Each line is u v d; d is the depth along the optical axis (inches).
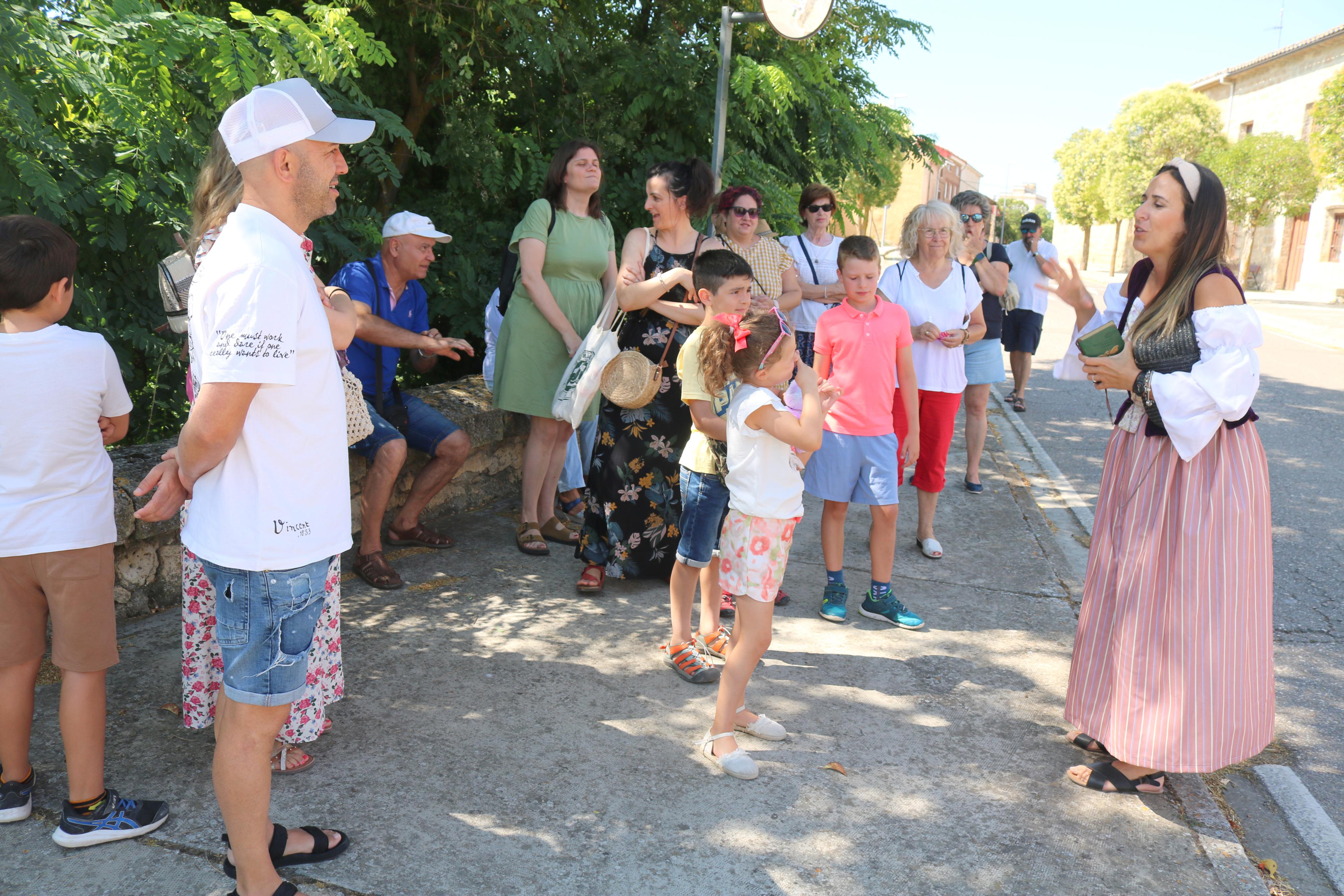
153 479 75.7
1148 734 104.3
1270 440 315.3
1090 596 112.5
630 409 158.7
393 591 161.0
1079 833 101.0
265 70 146.9
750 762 108.3
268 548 73.7
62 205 129.5
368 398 164.1
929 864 94.3
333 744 111.9
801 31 198.4
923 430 185.0
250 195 74.8
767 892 89.1
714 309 130.0
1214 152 1199.6
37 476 87.1
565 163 175.9
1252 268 1379.2
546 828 97.3
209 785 102.3
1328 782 115.5
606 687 130.0
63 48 121.1
